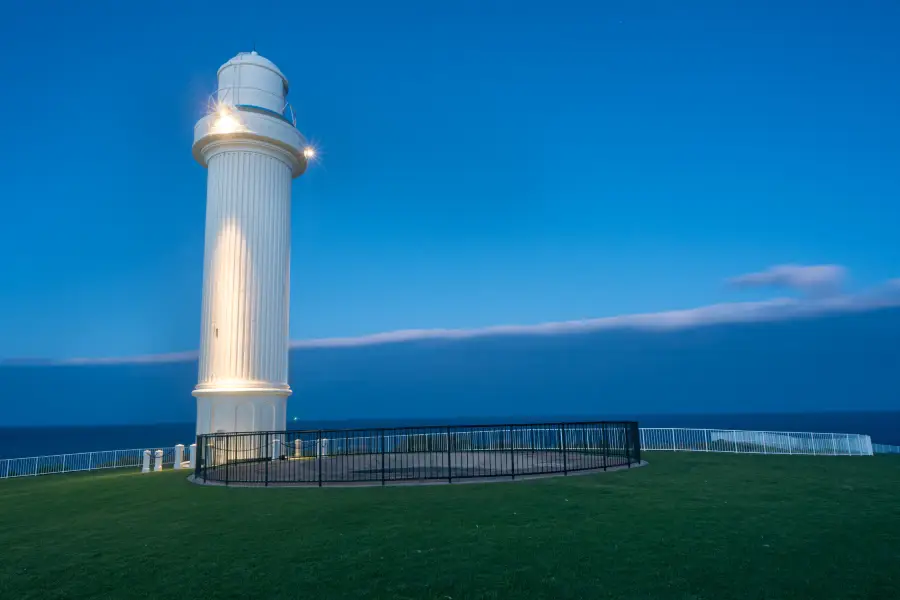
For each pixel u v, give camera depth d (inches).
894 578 275.9
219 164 934.4
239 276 903.7
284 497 520.4
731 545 332.8
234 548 354.3
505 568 299.9
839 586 267.3
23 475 951.6
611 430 837.8
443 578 287.6
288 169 986.1
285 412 939.3
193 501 520.4
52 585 300.7
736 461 735.7
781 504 444.5
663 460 748.0
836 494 486.0
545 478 585.0
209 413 876.6
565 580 281.4
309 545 354.0
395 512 435.8
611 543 340.2
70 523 454.3
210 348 895.7
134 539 388.5
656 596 260.4
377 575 295.1
